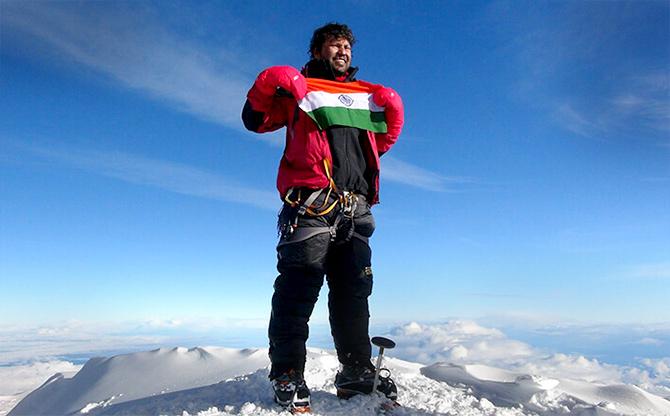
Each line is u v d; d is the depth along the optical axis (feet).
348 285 9.85
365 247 9.95
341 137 9.27
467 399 11.30
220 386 11.98
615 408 12.00
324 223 9.23
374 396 9.81
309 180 9.11
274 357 9.28
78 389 17.71
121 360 18.85
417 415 9.31
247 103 9.84
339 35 10.22
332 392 10.87
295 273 9.30
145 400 12.18
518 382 15.44
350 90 9.68
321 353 17.75
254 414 8.80
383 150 10.43
